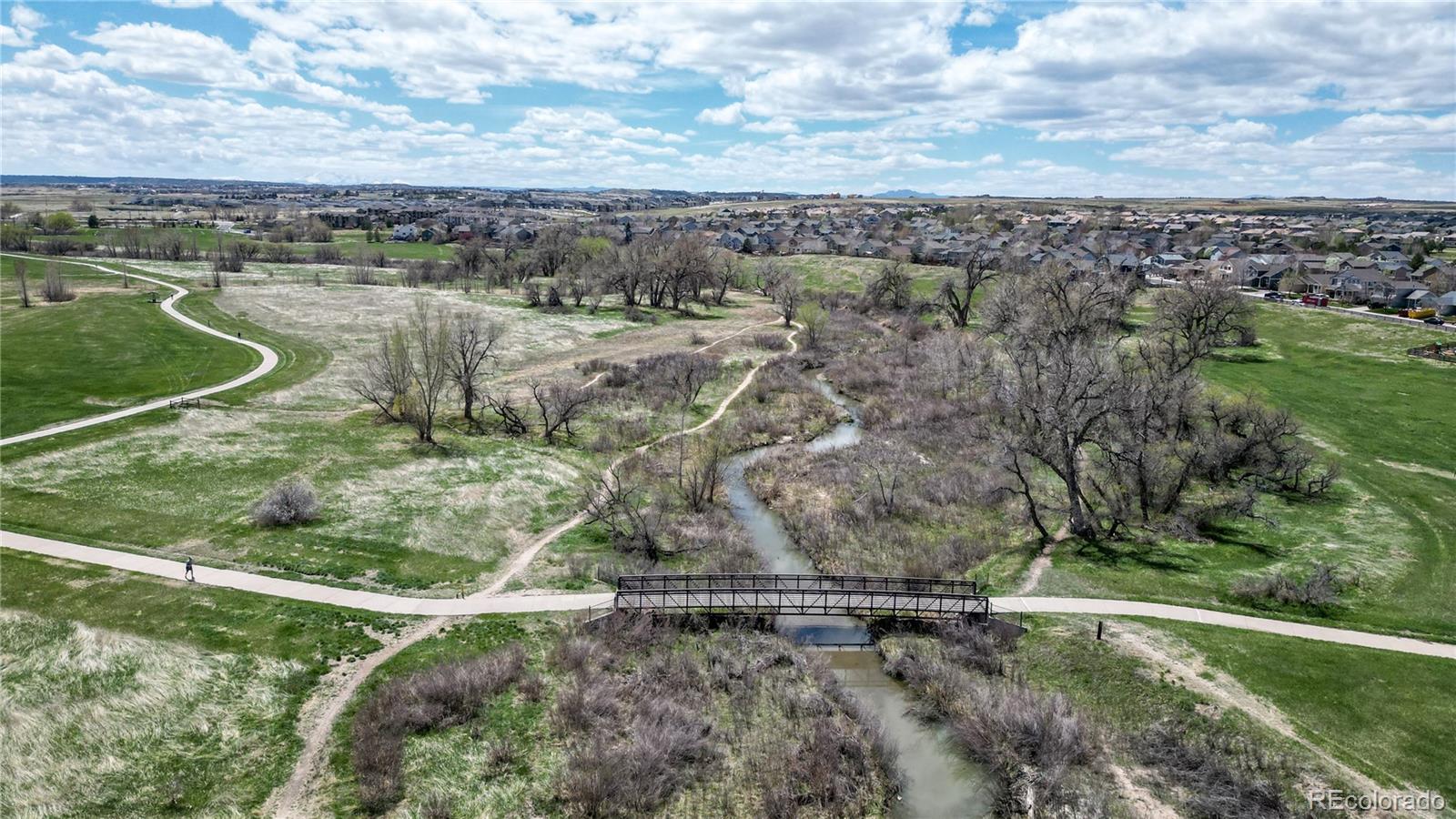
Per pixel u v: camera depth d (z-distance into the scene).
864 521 41.34
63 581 31.80
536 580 34.53
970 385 66.19
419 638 29.42
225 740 24.02
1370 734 23.66
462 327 60.81
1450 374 65.12
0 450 44.91
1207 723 24.52
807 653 29.86
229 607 30.61
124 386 59.81
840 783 22.95
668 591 31.73
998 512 42.53
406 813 21.62
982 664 28.59
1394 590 32.38
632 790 22.36
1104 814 21.62
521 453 51.03
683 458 50.72
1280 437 47.22
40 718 24.17
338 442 50.91
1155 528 38.94
